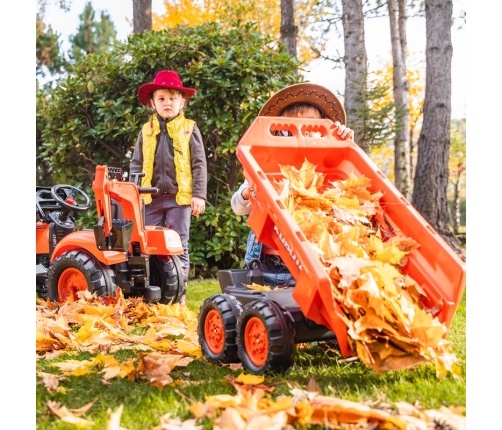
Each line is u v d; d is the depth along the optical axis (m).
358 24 8.30
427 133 8.04
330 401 1.74
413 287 2.25
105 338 2.86
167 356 2.40
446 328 2.07
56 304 3.66
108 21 16.66
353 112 8.21
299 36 13.34
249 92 5.46
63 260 3.68
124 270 3.74
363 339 1.93
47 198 4.35
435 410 1.75
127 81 5.71
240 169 5.72
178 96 4.23
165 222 4.27
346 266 2.09
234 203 2.81
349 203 2.50
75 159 5.98
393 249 2.26
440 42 7.96
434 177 7.98
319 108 2.98
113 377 2.22
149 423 1.72
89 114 5.84
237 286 2.63
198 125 5.57
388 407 1.79
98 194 3.51
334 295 2.02
